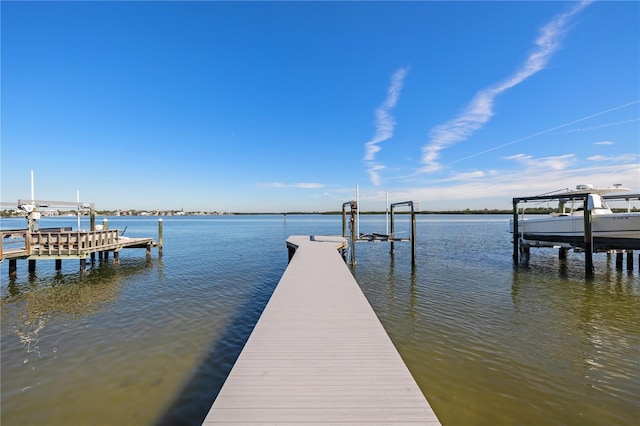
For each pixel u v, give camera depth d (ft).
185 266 50.90
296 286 24.23
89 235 44.52
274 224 238.27
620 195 44.86
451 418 13.43
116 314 27.30
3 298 32.65
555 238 47.11
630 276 41.29
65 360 18.86
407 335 22.27
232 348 20.54
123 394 15.40
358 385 10.73
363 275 42.78
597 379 16.62
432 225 188.75
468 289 35.06
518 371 17.37
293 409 9.46
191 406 14.53
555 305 29.14
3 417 13.73
